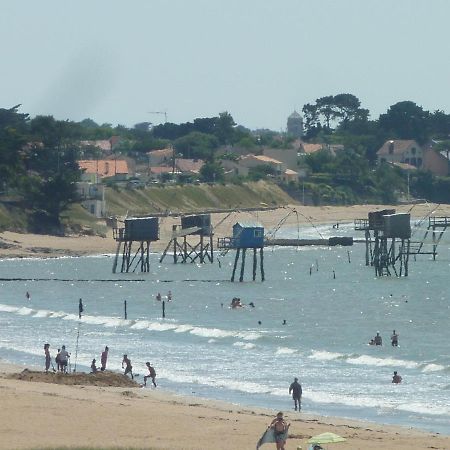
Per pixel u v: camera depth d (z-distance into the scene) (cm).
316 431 17200
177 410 18475
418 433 17612
